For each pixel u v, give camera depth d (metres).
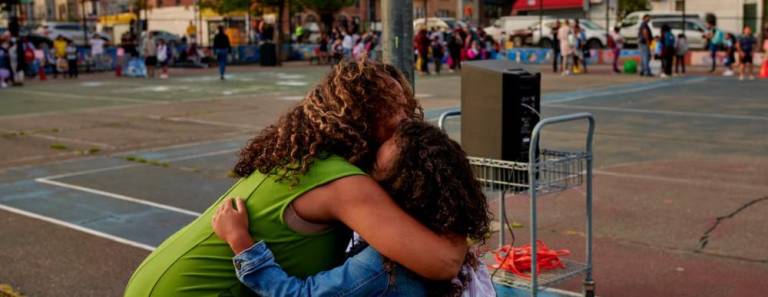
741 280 5.47
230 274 2.48
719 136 12.09
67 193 8.66
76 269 5.99
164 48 28.39
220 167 10.12
